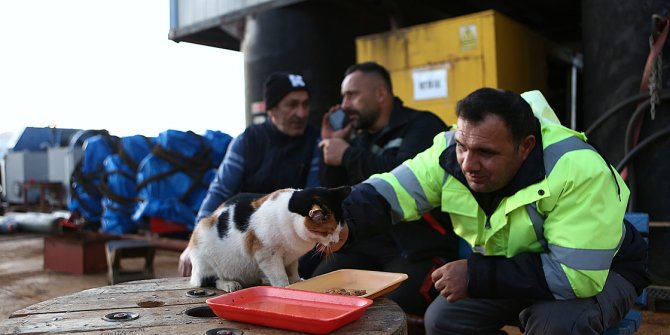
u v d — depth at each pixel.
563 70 6.27
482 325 2.03
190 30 5.69
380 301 1.61
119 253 4.68
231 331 1.32
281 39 5.00
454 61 4.23
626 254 1.87
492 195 1.84
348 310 1.42
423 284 2.32
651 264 3.28
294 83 2.87
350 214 1.94
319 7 5.01
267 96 2.92
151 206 4.91
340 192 1.67
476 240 1.94
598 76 3.68
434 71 4.32
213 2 5.46
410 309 2.35
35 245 7.18
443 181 1.98
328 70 5.07
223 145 5.26
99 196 6.17
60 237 5.44
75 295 1.73
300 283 1.73
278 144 2.92
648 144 3.26
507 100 1.68
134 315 1.48
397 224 2.42
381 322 1.38
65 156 8.90
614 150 3.53
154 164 5.05
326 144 2.63
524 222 1.76
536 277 1.66
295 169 2.90
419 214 2.09
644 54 3.38
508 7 5.92
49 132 10.75
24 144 10.52
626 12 3.44
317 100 5.02
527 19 6.38
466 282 1.72
